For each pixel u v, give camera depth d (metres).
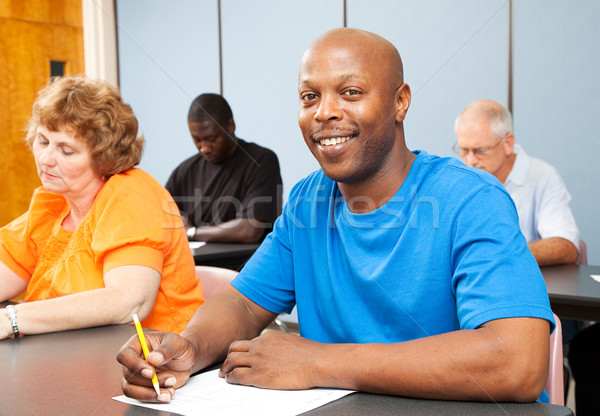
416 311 0.86
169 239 1.22
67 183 1.22
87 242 1.21
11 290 1.35
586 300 1.46
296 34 3.90
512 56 3.08
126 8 4.75
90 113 1.20
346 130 0.85
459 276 0.79
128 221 1.16
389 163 0.89
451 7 3.26
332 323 0.95
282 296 1.03
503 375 0.67
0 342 0.98
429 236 0.85
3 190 4.27
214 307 0.96
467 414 0.64
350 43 0.85
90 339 0.98
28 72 4.38
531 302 0.71
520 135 3.09
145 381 0.72
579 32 2.87
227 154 3.00
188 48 4.46
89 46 4.66
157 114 4.68
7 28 4.27
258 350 0.78
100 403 0.70
